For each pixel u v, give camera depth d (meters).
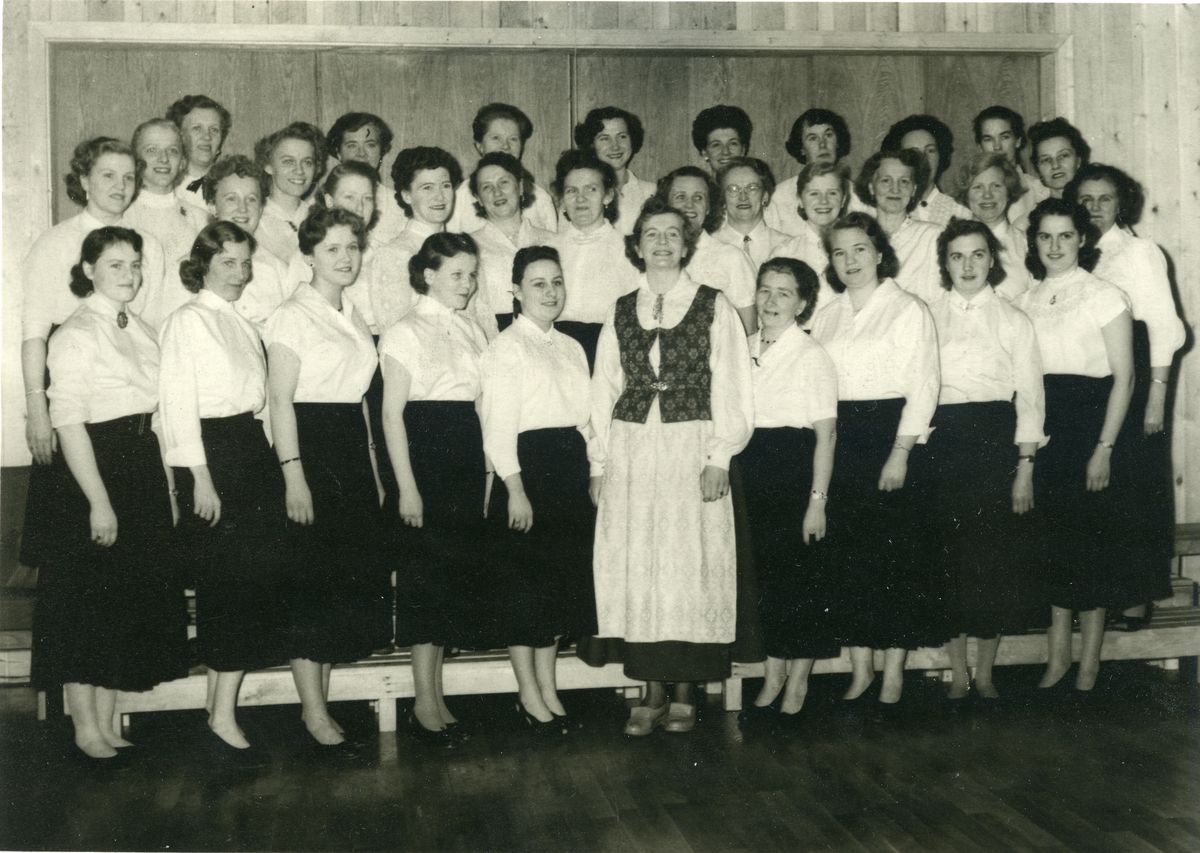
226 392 3.47
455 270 3.65
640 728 3.79
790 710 3.97
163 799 3.30
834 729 3.84
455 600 3.67
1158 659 4.45
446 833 3.06
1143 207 4.85
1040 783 3.38
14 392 4.02
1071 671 4.44
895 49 4.69
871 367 3.89
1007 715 3.97
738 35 4.59
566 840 3.01
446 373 3.62
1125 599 4.16
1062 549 4.14
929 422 3.88
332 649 3.57
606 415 3.76
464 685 3.88
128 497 3.51
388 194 4.23
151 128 4.04
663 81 4.60
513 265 3.83
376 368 3.72
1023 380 4.04
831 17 4.66
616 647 3.78
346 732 3.73
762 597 3.85
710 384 3.67
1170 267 4.87
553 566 3.72
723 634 3.70
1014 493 4.05
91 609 3.51
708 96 4.62
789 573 3.85
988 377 4.02
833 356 3.93
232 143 4.39
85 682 3.52
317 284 3.58
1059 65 4.79
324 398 3.54
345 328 3.58
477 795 3.30
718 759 3.58
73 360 3.44
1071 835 3.04
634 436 3.70
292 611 3.55
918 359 3.87
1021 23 4.76
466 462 3.66
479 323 3.98
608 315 3.79
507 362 3.66
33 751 3.62
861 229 3.90
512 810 3.20
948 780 3.40
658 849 2.96
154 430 3.60
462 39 4.47
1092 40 4.80
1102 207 4.29
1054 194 4.69
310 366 3.50
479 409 3.72
